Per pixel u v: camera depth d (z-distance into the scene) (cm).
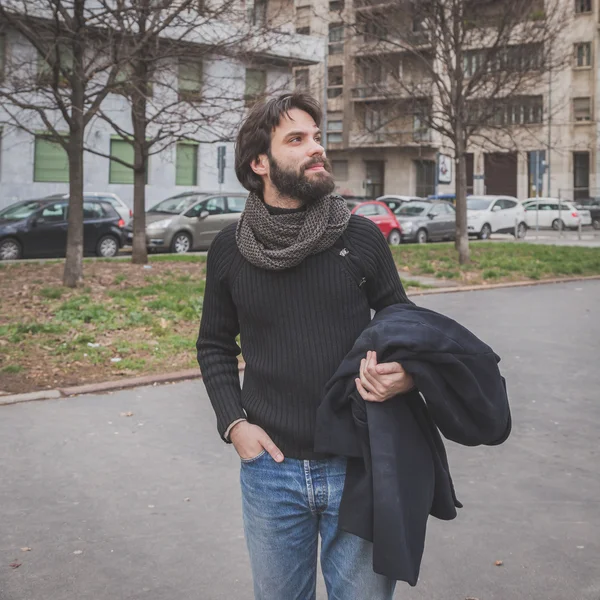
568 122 5491
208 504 459
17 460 531
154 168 3406
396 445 199
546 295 1420
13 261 1795
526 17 1769
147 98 1280
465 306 1264
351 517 202
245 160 217
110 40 1278
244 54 1491
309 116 215
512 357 863
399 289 224
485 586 362
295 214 212
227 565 385
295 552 223
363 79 2022
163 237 2339
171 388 734
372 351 202
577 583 365
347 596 214
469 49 1891
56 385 730
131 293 1244
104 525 429
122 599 352
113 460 533
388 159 5628
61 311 1048
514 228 3512
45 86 1320
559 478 502
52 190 3131
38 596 354
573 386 738
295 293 213
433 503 213
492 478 502
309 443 212
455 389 198
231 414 224
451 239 3297
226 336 238
